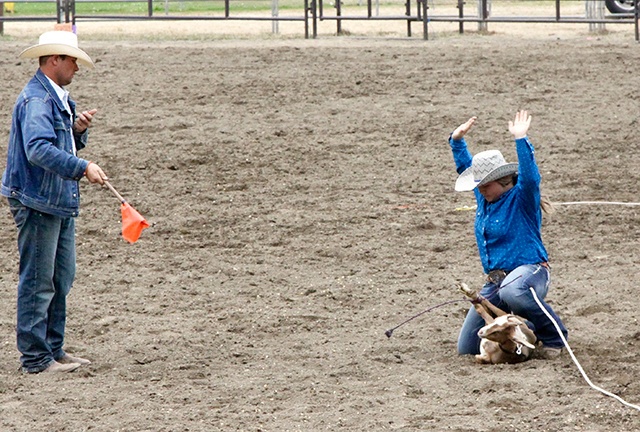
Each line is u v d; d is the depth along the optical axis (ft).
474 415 36.94
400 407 37.86
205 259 59.21
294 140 86.17
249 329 47.91
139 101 99.66
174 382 41.50
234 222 66.59
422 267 56.95
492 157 41.88
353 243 61.62
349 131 88.58
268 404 38.81
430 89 102.47
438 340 45.85
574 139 84.89
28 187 41.34
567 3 200.64
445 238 62.34
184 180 76.43
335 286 53.98
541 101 96.84
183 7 192.44
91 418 37.73
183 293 53.52
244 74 110.52
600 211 66.74
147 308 51.24
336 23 165.99
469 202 70.03
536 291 41.93
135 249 61.57
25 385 41.39
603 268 55.47
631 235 61.87
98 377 42.32
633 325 46.19
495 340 41.42
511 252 42.70
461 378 40.68
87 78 109.70
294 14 191.11
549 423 35.99
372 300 51.83
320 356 44.19
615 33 144.87
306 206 69.87
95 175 40.57
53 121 41.32
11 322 49.47
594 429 35.47
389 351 44.55
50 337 43.73
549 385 39.45
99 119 93.30
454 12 181.27
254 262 58.65
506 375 40.73
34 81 41.70
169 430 36.40
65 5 139.13
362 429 36.01
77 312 50.65
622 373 40.52
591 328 46.11
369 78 107.45
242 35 149.48
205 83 106.52
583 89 100.89
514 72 108.88
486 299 42.65
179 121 91.97
